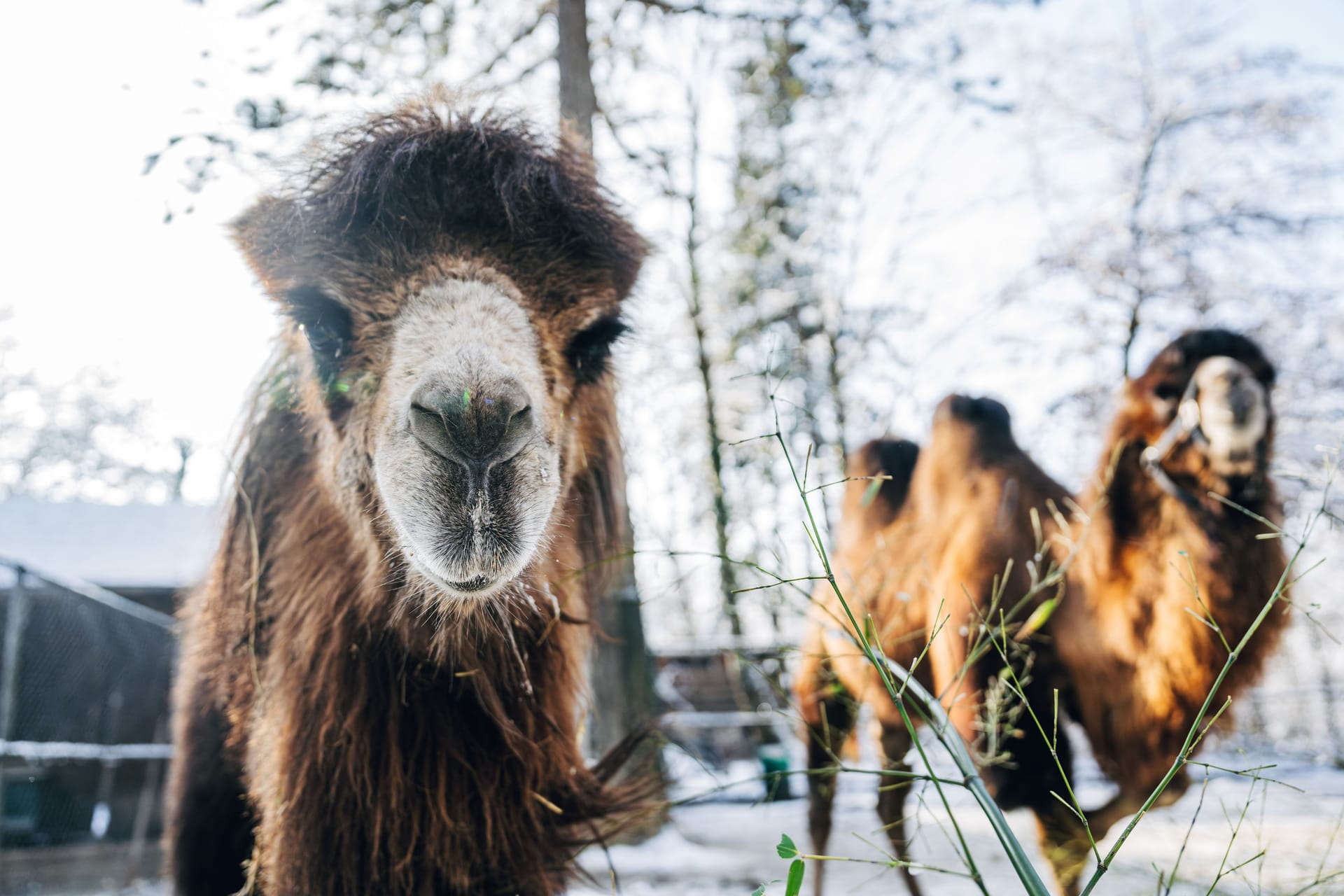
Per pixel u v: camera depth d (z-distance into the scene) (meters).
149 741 11.35
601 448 3.04
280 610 2.68
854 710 4.90
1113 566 3.97
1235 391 3.70
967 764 2.01
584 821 2.73
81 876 9.90
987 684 3.95
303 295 2.41
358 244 2.36
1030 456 4.66
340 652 2.45
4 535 15.96
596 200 2.68
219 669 2.97
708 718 12.73
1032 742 3.92
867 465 5.58
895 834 5.25
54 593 11.21
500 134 2.53
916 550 4.75
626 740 2.93
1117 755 4.01
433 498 1.94
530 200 2.46
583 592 2.94
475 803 2.47
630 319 3.12
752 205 16.11
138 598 14.53
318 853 2.39
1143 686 3.87
